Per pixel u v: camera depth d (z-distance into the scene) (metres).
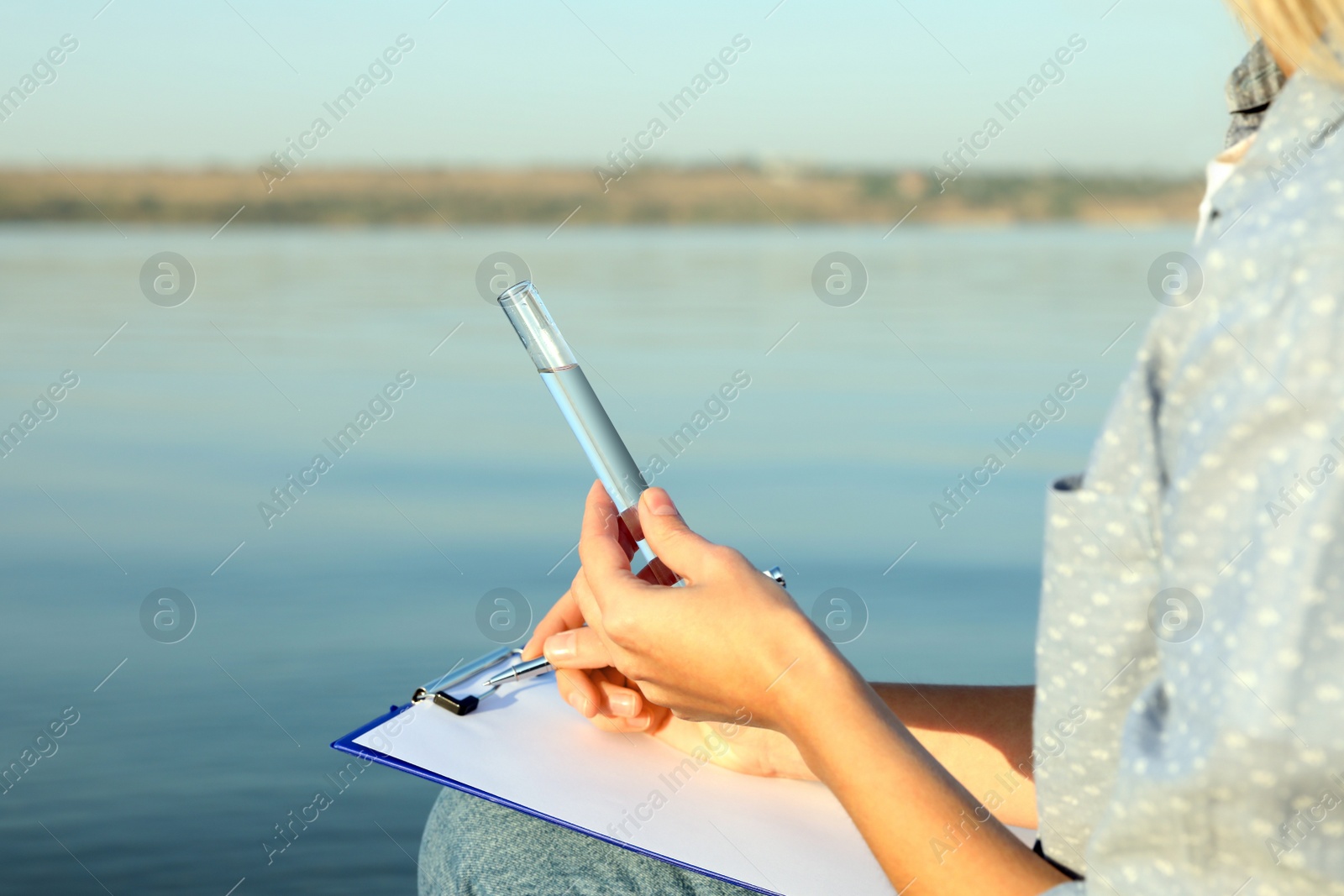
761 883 0.79
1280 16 0.47
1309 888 0.44
